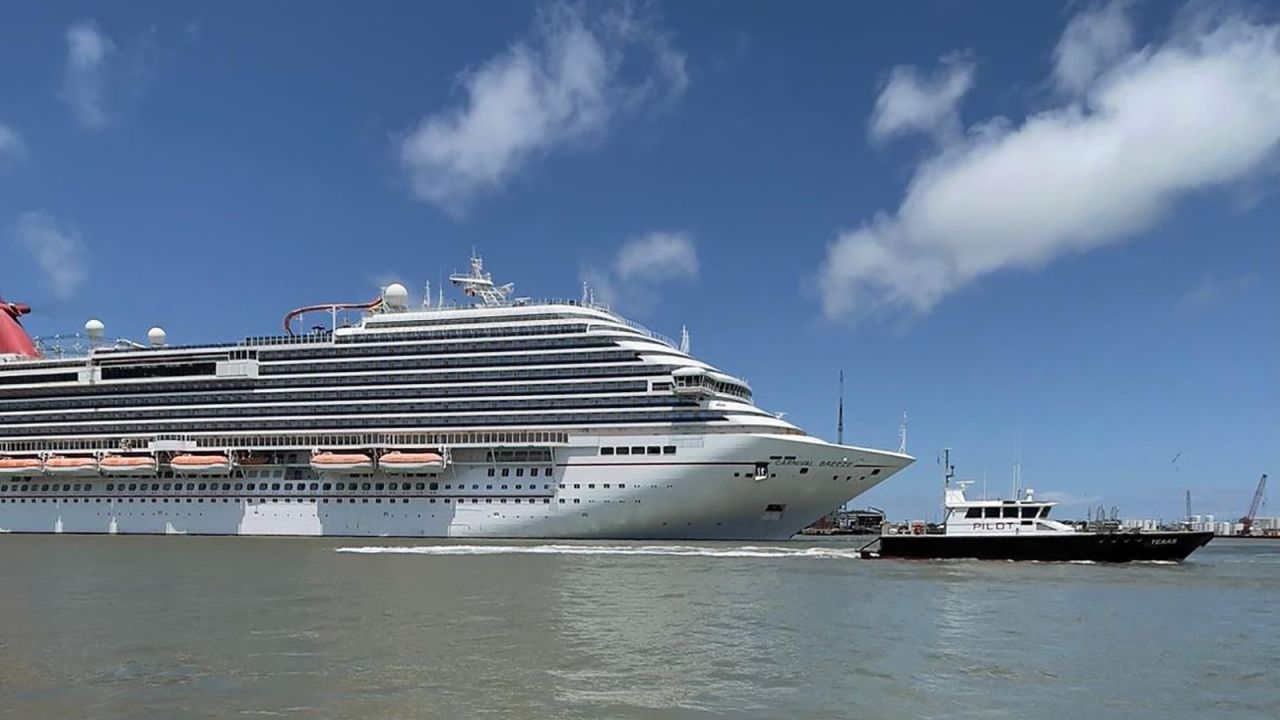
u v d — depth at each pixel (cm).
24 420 10300
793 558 6638
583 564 6072
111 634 3394
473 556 6725
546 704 2400
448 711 2330
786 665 2878
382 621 3675
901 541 6675
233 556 6781
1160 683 2705
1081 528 6738
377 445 9031
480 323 9388
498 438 8781
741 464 8212
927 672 2808
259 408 9550
